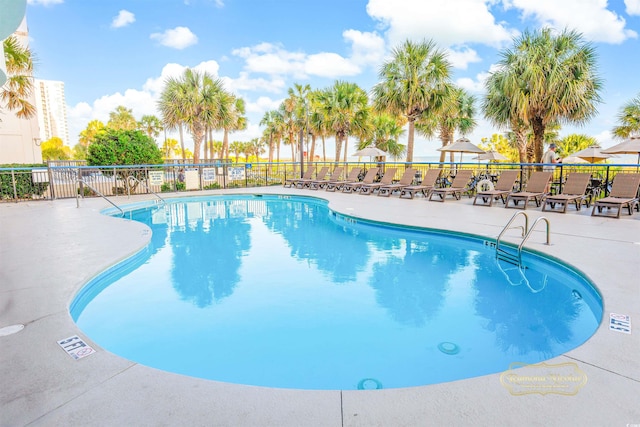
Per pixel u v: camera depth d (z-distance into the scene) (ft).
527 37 36.09
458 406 5.74
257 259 17.69
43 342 7.88
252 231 24.22
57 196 36.04
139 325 10.76
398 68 47.70
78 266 13.56
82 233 19.42
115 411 5.69
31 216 24.95
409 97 46.55
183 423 5.41
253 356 9.07
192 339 9.94
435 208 27.76
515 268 15.71
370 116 71.00
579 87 33.63
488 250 18.13
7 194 33.37
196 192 41.19
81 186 35.53
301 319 11.12
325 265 16.62
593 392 6.00
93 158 40.81
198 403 5.89
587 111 34.71
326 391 6.19
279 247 19.97
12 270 13.08
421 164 41.06
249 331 10.39
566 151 63.67
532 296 12.63
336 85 69.67
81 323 10.87
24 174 34.30
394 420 5.44
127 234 19.16
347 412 5.64
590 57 34.63
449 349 9.31
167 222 27.55
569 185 25.49
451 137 65.00
